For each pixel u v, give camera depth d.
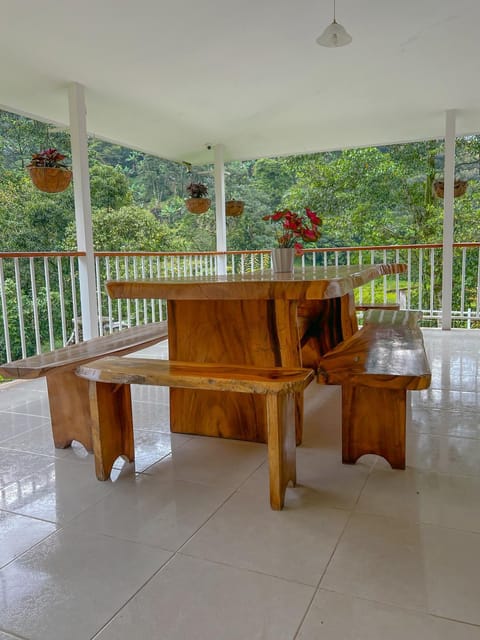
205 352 2.25
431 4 2.90
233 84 4.02
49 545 1.45
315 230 2.74
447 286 5.16
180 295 2.00
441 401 2.76
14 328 8.62
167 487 1.81
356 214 10.93
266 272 3.06
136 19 2.93
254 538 1.46
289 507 1.64
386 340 2.39
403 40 3.35
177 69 3.67
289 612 1.15
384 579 1.26
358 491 1.74
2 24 2.90
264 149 6.29
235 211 6.41
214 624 1.12
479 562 1.32
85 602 1.21
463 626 1.09
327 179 11.21
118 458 2.08
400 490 1.74
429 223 10.51
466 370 3.45
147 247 10.93
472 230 10.18
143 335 2.67
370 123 5.27
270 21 3.04
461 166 10.52
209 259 6.46
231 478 1.87
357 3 2.86
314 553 1.37
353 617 1.13
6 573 1.33
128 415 2.00
